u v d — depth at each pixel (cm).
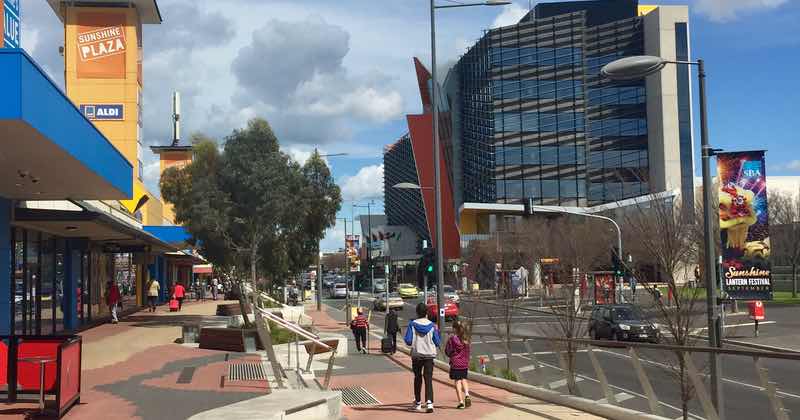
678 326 1277
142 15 5725
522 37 9375
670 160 9156
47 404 1134
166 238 4281
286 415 1035
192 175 3400
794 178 7106
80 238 2961
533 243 5941
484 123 9469
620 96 9562
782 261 5950
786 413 839
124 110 5456
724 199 1571
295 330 1435
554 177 9250
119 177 2069
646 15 9531
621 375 1214
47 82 1305
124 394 1309
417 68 10338
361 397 1546
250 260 3425
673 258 1619
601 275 4294
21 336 1163
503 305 3181
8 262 2069
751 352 866
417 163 10019
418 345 1302
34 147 1437
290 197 3341
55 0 5434
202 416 980
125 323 3284
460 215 9225
